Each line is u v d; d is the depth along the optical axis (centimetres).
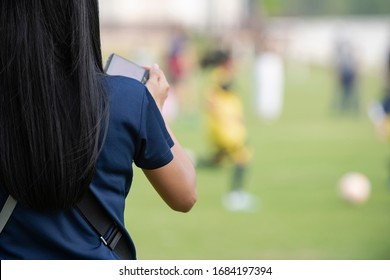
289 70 9306
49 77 470
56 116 468
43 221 486
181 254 1545
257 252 1571
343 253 1570
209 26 11756
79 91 476
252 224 1862
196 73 7300
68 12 482
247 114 4778
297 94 6262
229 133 2583
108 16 13812
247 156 2192
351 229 1812
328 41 10494
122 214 518
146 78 556
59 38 479
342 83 5031
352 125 4275
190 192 543
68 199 476
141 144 510
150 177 531
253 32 9269
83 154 473
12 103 471
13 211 486
